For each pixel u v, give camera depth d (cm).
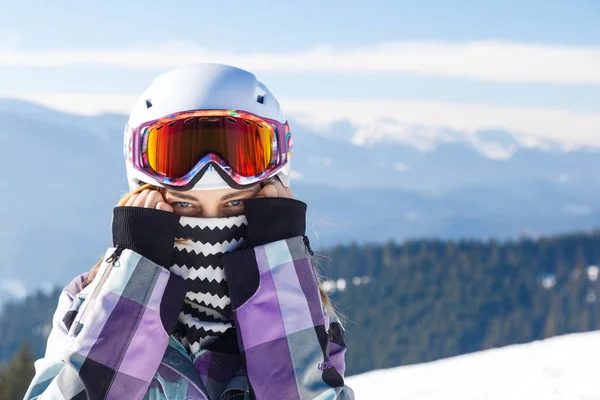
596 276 17462
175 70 134
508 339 14900
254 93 133
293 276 132
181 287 130
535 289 16562
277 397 127
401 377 414
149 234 129
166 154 128
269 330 130
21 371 3112
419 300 15012
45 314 12738
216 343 137
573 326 15325
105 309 125
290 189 146
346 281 15475
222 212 136
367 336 13925
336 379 133
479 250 17375
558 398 329
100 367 122
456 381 386
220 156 127
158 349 127
